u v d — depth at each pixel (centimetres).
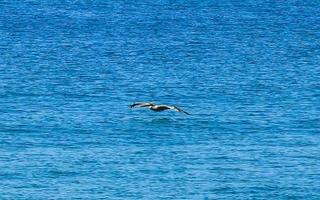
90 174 14175
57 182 13812
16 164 14538
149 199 13262
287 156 15312
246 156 15238
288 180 14175
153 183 13862
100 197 13300
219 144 15962
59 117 17750
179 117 17875
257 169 14600
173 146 15738
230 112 18562
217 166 14688
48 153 15162
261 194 13600
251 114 18412
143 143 15925
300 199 13525
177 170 14412
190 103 19612
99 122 17362
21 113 17988
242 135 16625
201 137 16412
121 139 16138
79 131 16638
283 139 16400
